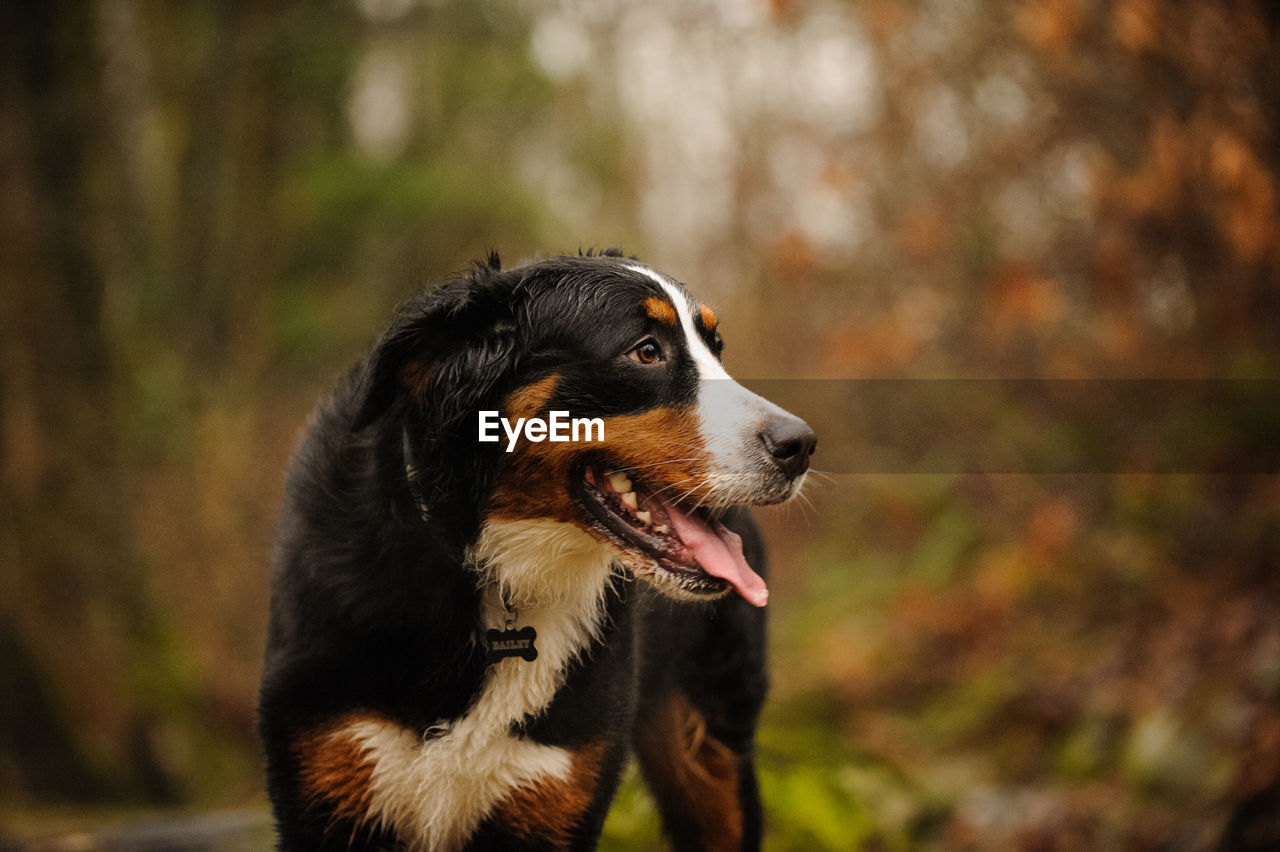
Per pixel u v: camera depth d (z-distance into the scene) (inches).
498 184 600.1
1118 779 231.0
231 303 486.6
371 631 114.3
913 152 335.3
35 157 353.4
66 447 337.4
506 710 118.0
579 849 123.7
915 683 307.0
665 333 121.2
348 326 561.0
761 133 396.5
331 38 526.3
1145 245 275.4
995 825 228.2
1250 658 227.8
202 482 370.3
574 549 121.4
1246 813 189.6
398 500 115.8
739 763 161.0
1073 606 300.0
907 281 350.3
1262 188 231.6
